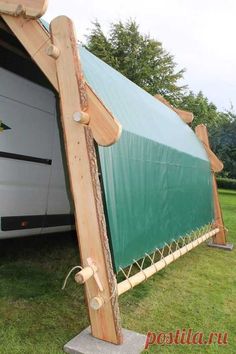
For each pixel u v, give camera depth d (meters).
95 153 3.59
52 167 5.67
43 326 3.78
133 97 5.76
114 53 31.19
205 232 7.92
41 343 3.46
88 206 3.54
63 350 3.38
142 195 4.62
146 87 30.97
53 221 5.81
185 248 6.14
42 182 5.52
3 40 4.79
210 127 33.28
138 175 4.55
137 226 4.38
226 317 4.52
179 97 33.97
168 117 7.55
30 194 5.35
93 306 3.47
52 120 5.68
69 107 3.60
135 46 31.05
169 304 4.75
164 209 5.47
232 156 30.83
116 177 3.96
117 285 3.66
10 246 6.51
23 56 5.13
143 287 5.25
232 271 6.54
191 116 9.16
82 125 3.55
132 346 3.49
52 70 3.69
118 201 3.94
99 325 3.52
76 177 3.60
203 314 4.54
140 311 4.44
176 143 6.57
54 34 3.62
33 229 5.51
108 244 3.56
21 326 3.74
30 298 4.41
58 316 4.02
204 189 8.11
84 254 3.57
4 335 3.54
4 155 4.91
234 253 8.02
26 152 5.23
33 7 3.54
